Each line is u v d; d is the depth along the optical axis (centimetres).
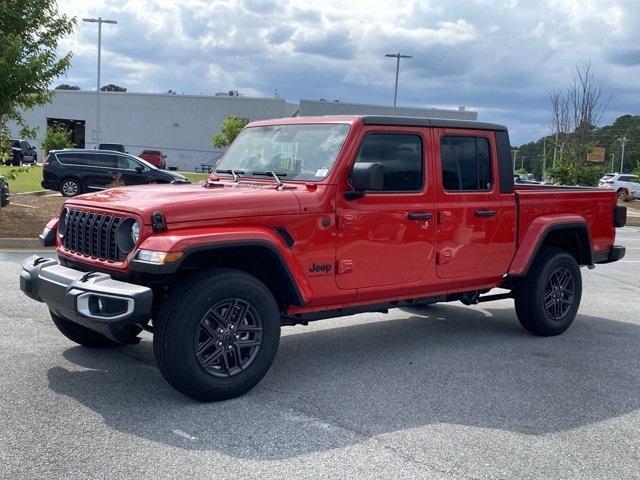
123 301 457
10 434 434
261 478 387
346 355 648
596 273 1252
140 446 423
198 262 525
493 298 727
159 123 6656
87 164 2295
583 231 759
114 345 632
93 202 530
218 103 6538
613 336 761
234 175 618
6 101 1395
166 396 512
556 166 3634
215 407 494
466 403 523
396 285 604
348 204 563
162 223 475
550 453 437
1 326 687
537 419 495
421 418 488
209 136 6600
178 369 478
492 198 668
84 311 468
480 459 423
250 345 513
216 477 386
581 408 522
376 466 407
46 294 509
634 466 423
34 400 494
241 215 507
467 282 663
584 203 767
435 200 621
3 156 1595
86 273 490
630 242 1870
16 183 2727
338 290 565
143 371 568
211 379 493
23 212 1648
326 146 575
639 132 8556
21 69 1374
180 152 6656
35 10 1437
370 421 479
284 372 587
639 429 484
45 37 1457
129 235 492
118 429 447
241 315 507
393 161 596
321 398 522
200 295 479
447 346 692
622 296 1020
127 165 2334
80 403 491
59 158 2291
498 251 677
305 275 542
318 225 545
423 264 617
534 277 717
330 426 466
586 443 455
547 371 615
